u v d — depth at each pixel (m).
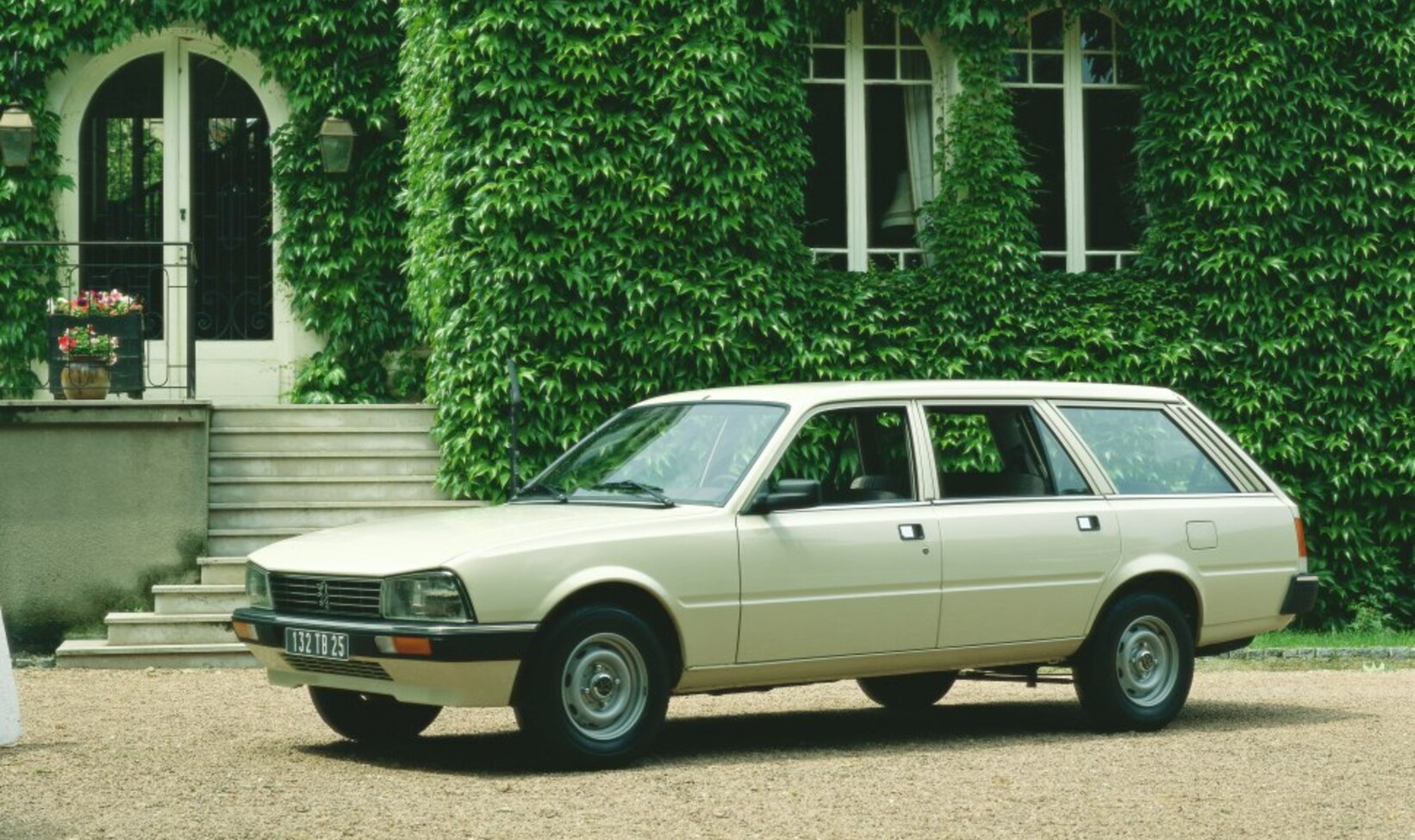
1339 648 13.70
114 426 12.97
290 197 16.53
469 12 14.09
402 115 15.94
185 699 10.46
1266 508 9.63
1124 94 16.44
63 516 12.88
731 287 14.45
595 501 8.35
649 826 6.32
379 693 7.63
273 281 16.66
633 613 7.63
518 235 14.03
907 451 8.61
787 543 8.02
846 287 15.10
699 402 8.90
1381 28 15.88
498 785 7.19
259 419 14.67
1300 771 7.71
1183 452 9.55
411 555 7.55
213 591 12.62
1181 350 15.42
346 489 14.02
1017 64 16.28
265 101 16.67
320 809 6.66
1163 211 15.90
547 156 14.06
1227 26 15.69
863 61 15.98
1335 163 15.73
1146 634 9.12
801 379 14.71
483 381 13.96
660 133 14.24
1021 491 8.88
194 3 16.19
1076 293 15.61
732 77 14.52
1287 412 15.58
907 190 16.09
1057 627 8.78
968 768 7.71
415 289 15.34
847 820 6.46
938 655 8.47
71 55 16.31
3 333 15.93
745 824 6.38
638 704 7.65
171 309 16.61
